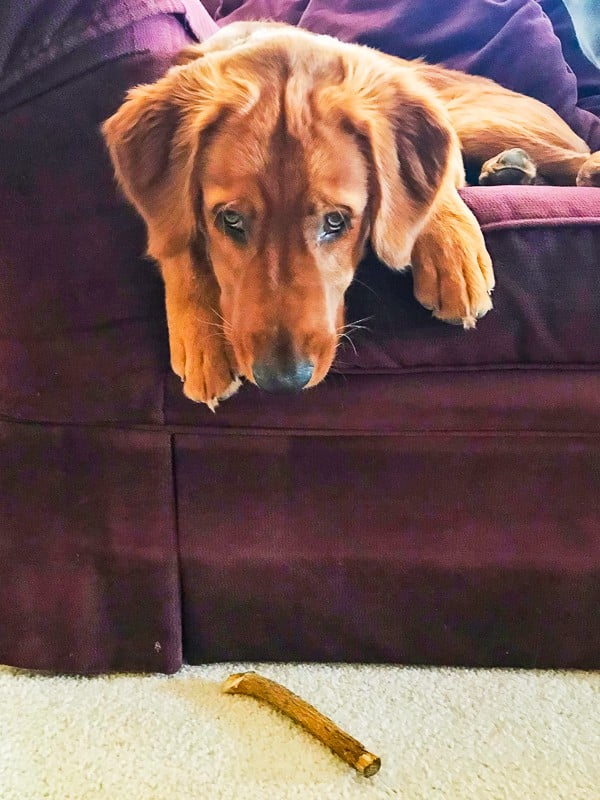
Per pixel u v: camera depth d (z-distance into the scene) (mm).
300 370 734
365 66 817
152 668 954
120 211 789
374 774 809
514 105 1178
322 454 883
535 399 849
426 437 875
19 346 848
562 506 905
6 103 758
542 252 807
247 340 747
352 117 767
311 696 922
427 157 809
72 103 756
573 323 819
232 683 914
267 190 740
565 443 880
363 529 915
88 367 844
